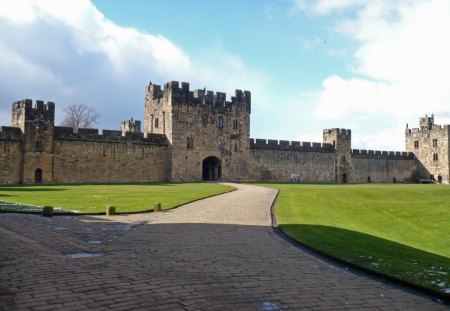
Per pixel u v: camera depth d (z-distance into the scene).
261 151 86.06
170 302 9.34
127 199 34.97
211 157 80.19
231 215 26.14
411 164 111.38
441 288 11.15
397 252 16.95
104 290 9.99
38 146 62.28
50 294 9.61
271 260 14.03
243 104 83.75
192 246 15.84
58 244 15.29
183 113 75.88
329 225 23.94
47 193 40.50
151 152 73.69
